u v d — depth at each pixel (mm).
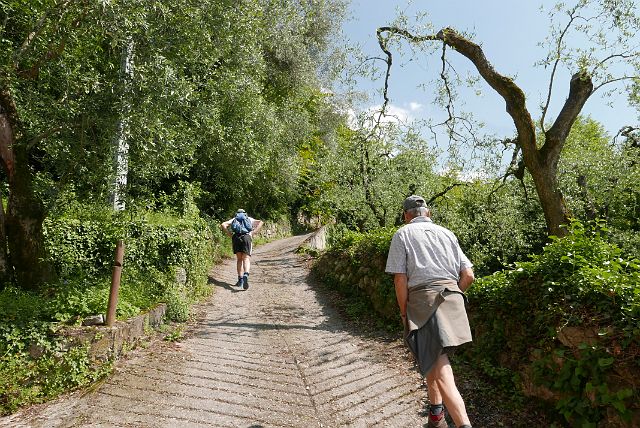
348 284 8758
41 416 3588
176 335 5812
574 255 3721
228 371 4785
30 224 5250
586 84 6535
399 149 12727
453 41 7285
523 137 6688
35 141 5070
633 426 2688
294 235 31422
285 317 7379
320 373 4824
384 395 4195
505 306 4352
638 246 9477
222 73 12000
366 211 13070
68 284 5418
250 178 16312
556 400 3312
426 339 2789
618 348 2922
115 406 3775
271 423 3631
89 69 5535
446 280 2951
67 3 4578
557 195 6594
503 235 11547
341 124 27281
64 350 4266
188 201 11539
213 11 8703
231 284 10133
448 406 2617
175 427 3465
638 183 11398
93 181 5375
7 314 4426
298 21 20297
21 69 5219
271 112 17047
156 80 4762
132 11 4574
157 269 7059
